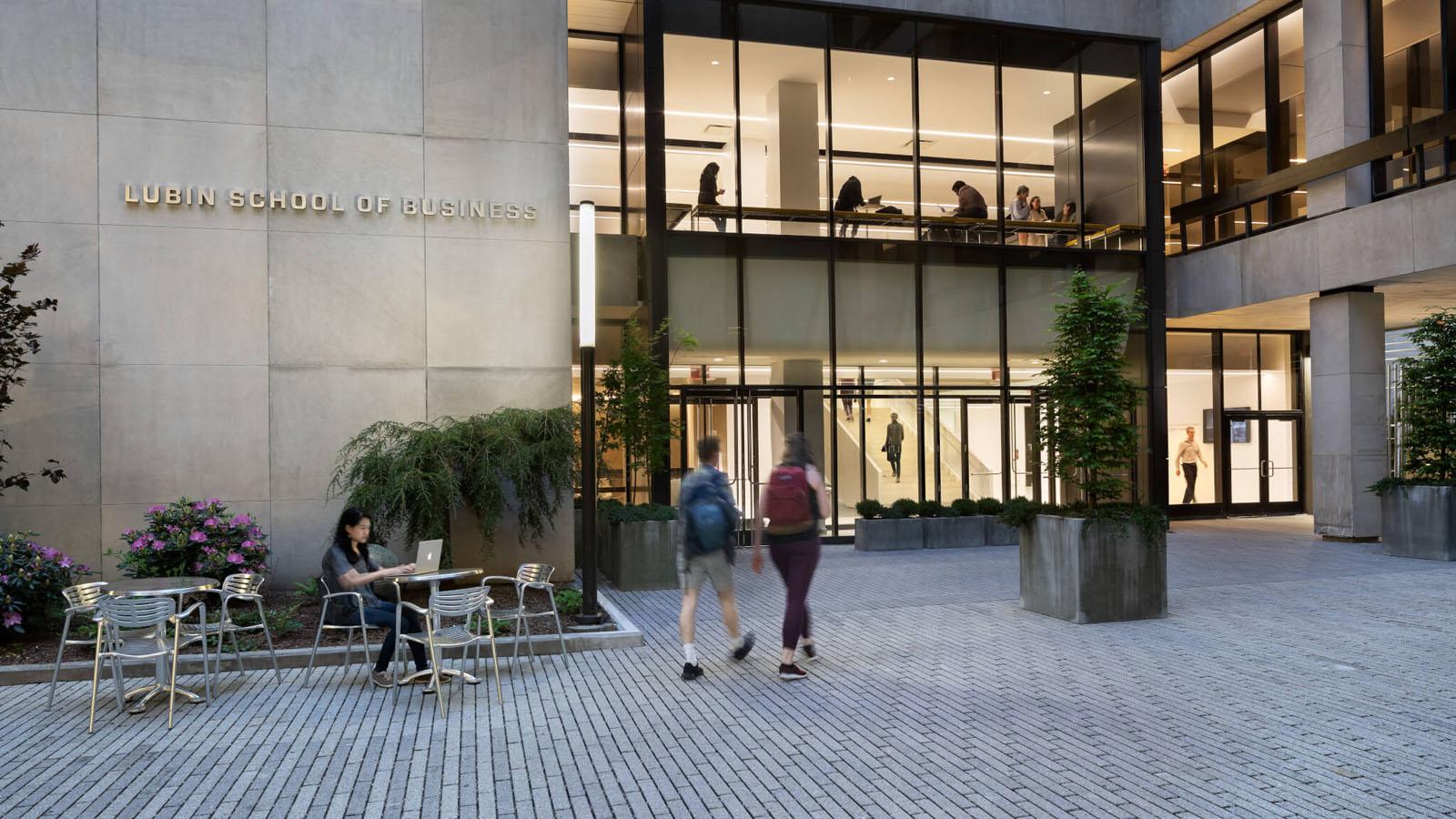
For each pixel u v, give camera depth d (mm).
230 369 11852
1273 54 18812
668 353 16375
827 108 17516
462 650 8508
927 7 17969
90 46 11570
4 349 9945
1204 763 5629
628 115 17734
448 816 4984
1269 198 18578
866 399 17703
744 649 8242
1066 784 5297
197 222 11812
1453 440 14836
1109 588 9914
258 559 10922
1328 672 7746
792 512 7914
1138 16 19359
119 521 11422
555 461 11781
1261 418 22859
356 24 12531
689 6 16859
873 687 7434
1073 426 10281
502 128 13000
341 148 12375
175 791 5383
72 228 11422
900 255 17906
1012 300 18547
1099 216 19094
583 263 9828
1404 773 5434
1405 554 14867
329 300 12219
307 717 6855
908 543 16359
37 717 6918
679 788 5340
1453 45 15703
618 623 9680
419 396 12484
